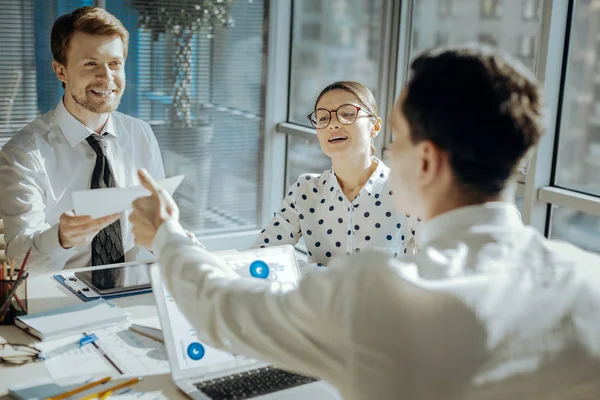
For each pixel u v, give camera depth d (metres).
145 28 4.19
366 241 2.38
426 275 0.91
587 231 3.21
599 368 0.91
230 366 1.64
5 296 1.84
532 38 3.28
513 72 0.93
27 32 3.87
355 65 4.31
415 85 0.95
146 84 4.28
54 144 2.62
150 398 1.50
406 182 0.99
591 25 3.08
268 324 0.96
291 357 0.95
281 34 4.61
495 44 3.49
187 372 1.58
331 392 1.56
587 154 3.17
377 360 0.88
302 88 4.65
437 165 0.95
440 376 0.88
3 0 3.78
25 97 3.94
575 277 0.92
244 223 4.79
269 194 4.83
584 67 3.13
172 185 1.68
